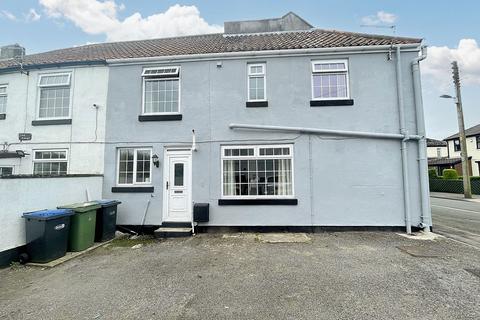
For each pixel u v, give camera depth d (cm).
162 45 1064
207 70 838
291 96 807
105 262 550
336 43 828
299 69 813
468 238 688
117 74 866
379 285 419
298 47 814
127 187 821
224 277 460
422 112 763
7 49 1302
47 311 361
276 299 381
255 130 805
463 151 1788
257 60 828
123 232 807
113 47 1133
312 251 591
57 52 1176
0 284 448
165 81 866
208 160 809
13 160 887
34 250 538
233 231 780
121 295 403
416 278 442
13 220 540
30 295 407
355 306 358
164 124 834
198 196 801
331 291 402
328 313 343
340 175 775
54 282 454
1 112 930
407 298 378
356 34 927
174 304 373
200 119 824
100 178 820
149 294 404
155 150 829
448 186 2236
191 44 1028
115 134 846
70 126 868
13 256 538
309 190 776
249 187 804
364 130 780
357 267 493
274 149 805
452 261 517
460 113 1786
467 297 379
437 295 385
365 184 768
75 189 719
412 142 768
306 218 769
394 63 790
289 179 796
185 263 532
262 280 445
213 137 816
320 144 786
